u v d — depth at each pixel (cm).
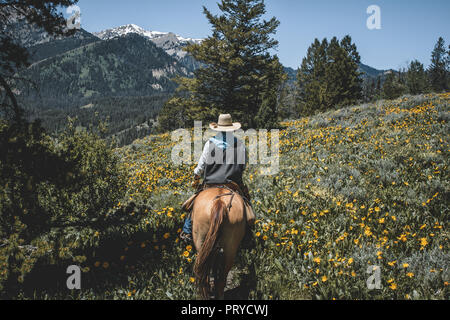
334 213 646
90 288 436
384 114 1745
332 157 1084
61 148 543
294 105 6081
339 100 4247
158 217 677
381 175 850
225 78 3161
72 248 524
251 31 3031
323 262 464
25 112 970
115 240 571
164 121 7562
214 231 361
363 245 516
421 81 6225
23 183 433
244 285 465
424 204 644
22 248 518
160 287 438
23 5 1002
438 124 1288
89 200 667
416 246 510
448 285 416
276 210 666
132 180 1142
